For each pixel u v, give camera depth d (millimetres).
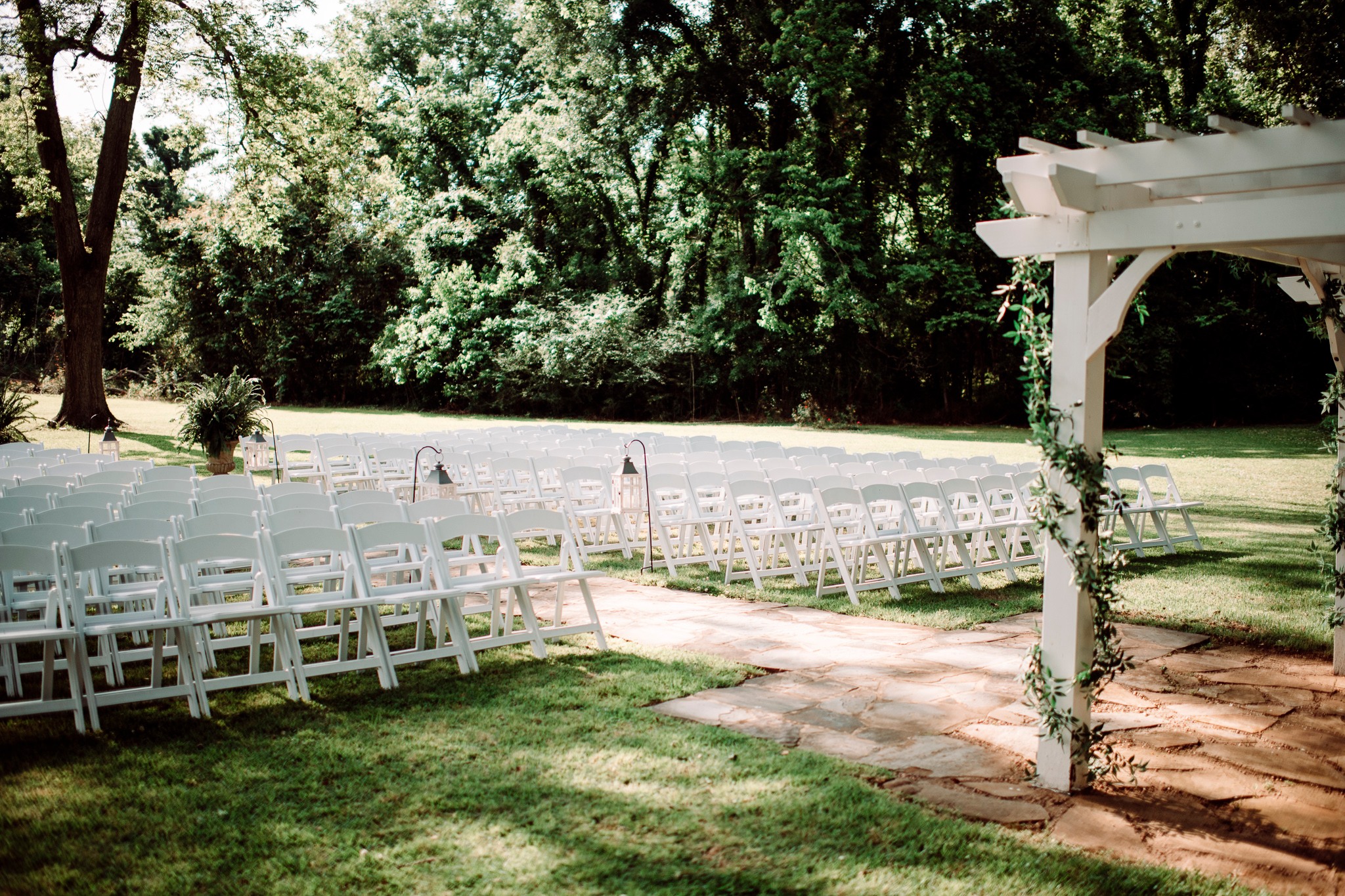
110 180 20781
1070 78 27609
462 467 10641
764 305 28344
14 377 31203
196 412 14750
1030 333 3812
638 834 3342
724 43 29672
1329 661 5793
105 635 5344
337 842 3266
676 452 12188
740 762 3988
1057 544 3791
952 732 4438
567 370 30328
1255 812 3666
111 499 6828
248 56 19953
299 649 4945
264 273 35781
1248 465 16891
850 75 25969
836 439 22047
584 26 29594
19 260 37594
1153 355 26781
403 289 35156
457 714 4602
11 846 3203
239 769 3895
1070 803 3707
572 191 33812
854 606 7043
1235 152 3246
